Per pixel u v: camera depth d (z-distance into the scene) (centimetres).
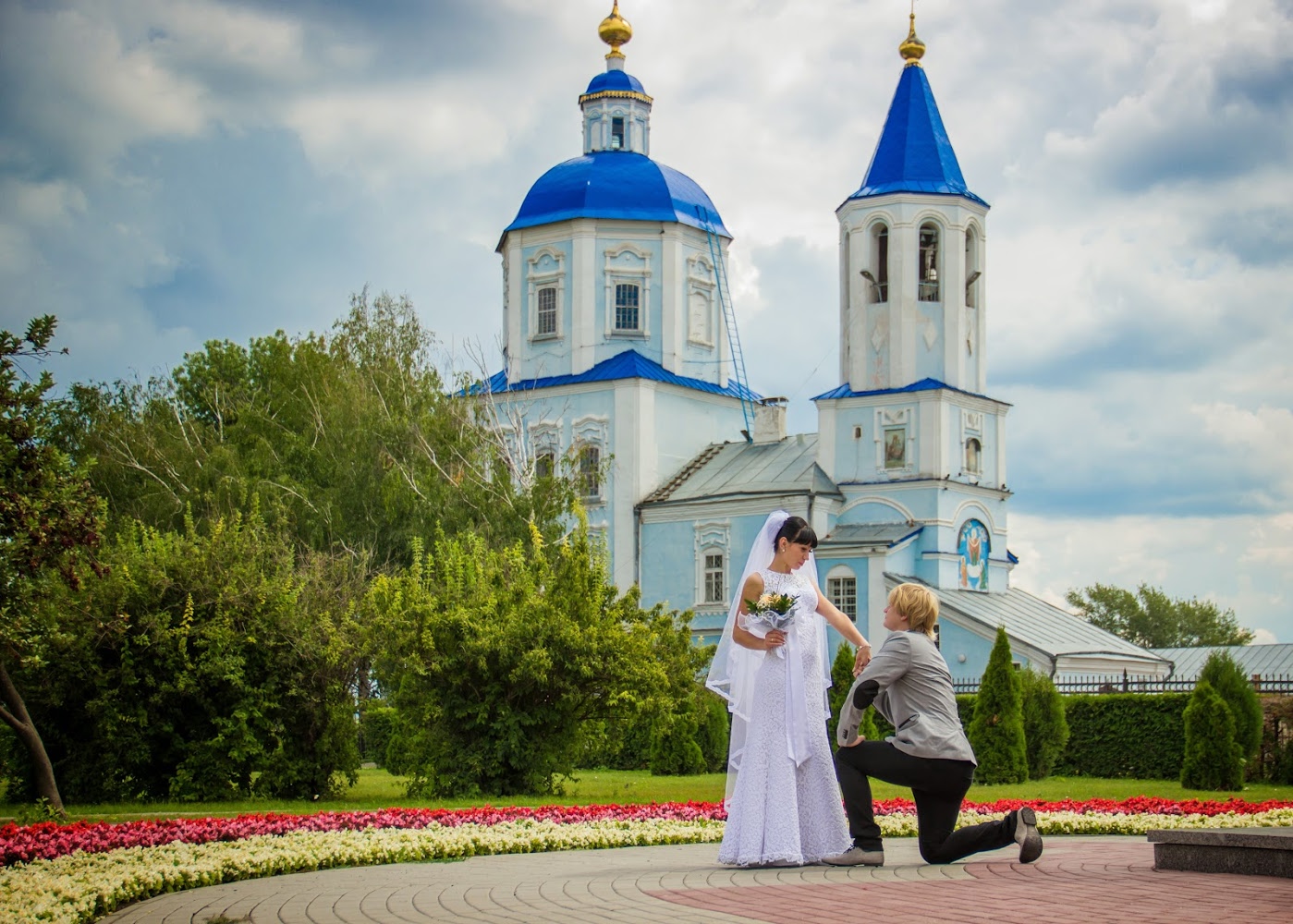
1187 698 3172
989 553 5266
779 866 1180
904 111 5297
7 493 1886
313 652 2484
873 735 3444
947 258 5162
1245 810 1791
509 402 5791
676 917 916
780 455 5553
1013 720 3044
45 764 2034
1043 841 1491
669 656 2605
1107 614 9731
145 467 4756
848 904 961
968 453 5225
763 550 1258
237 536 2573
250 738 2406
